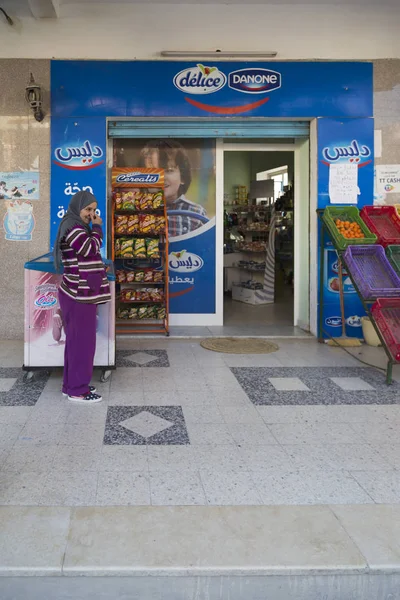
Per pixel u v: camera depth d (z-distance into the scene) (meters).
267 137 6.50
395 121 6.29
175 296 7.00
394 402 4.11
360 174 6.31
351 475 2.87
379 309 4.78
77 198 3.84
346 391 4.38
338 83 6.22
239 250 10.48
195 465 2.96
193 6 6.04
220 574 2.01
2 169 6.03
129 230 6.32
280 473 2.88
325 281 6.36
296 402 4.08
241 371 4.94
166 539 2.21
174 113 6.13
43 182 6.07
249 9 6.09
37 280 4.32
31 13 5.90
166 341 6.23
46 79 6.00
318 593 2.04
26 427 3.47
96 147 6.10
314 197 6.41
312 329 6.60
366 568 2.05
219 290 7.03
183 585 2.01
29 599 1.98
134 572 2.00
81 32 5.99
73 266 3.83
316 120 6.25
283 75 6.18
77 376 3.95
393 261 5.44
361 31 6.18
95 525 2.30
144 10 6.01
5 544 2.14
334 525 2.35
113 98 6.07
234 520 2.37
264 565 2.04
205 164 6.89
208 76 6.13
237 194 11.36
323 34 6.16
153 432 3.43
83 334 3.91
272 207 9.67
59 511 2.42
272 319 7.76
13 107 6.00
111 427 3.50
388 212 6.03
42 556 2.06
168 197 6.88
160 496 2.59
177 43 6.08
